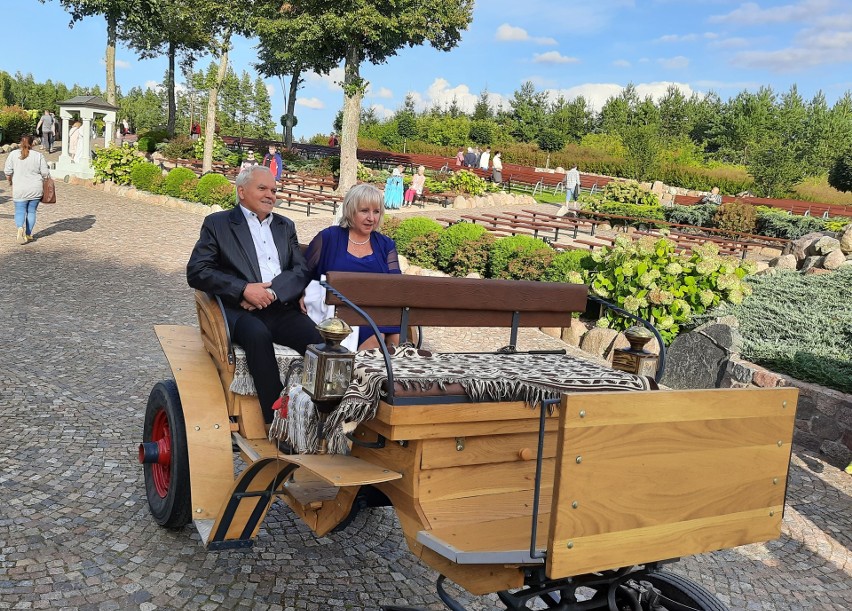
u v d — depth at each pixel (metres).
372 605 3.56
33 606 3.26
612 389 2.91
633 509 2.39
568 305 3.86
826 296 9.48
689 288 8.89
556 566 2.25
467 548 2.46
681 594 2.87
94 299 9.15
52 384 6.13
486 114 66.06
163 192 19.72
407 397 2.66
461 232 12.57
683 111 65.44
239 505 3.36
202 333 4.29
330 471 2.69
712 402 2.52
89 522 4.05
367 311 3.36
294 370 3.70
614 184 23.73
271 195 4.15
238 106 63.53
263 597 3.52
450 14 25.12
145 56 40.38
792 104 59.88
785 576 4.40
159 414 4.13
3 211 15.33
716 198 23.06
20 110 35.94
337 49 27.50
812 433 6.63
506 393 2.85
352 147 25.73
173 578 3.60
